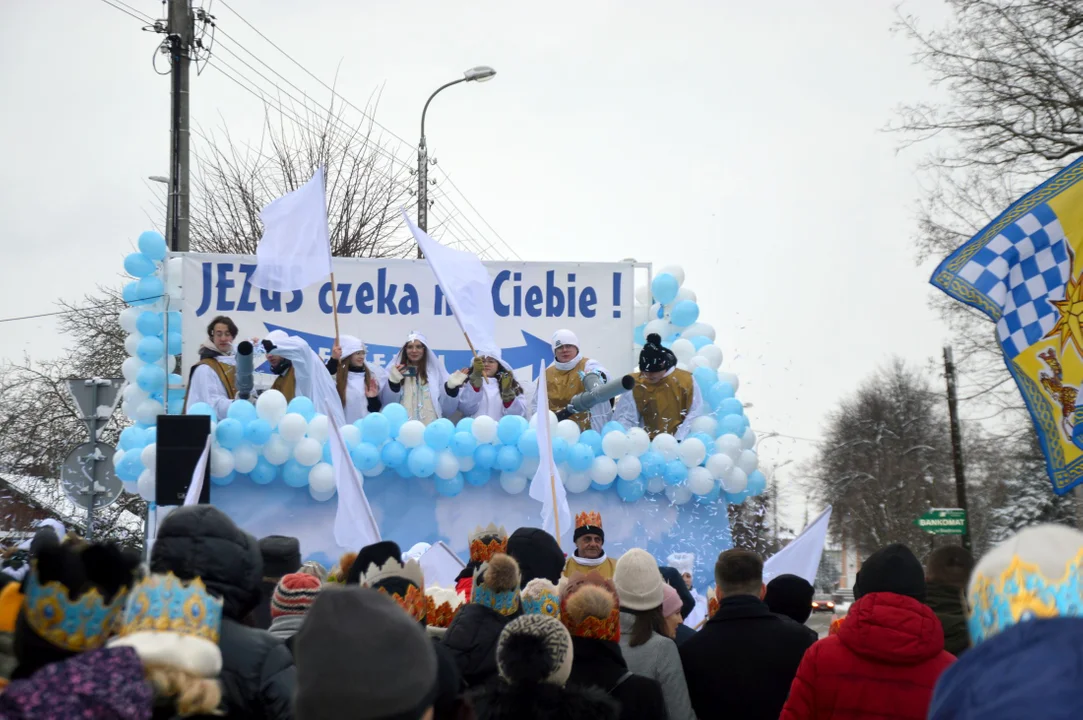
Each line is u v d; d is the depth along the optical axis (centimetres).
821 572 5219
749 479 1227
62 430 2286
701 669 471
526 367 1317
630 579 471
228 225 2538
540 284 1325
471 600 442
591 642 413
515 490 1148
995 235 707
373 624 233
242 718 310
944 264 717
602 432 1184
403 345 1248
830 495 5178
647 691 406
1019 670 172
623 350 1326
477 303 1154
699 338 1329
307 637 233
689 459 1165
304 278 1145
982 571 227
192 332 1283
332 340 1305
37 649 278
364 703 227
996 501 3838
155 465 1033
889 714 383
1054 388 688
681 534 1184
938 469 4909
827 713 392
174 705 264
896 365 5184
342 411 1194
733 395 1249
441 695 309
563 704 335
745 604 481
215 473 1083
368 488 1139
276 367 1196
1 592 330
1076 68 1834
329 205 2561
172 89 1705
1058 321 691
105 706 230
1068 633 173
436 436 1123
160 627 274
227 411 1155
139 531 2134
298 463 1101
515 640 342
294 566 557
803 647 470
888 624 387
